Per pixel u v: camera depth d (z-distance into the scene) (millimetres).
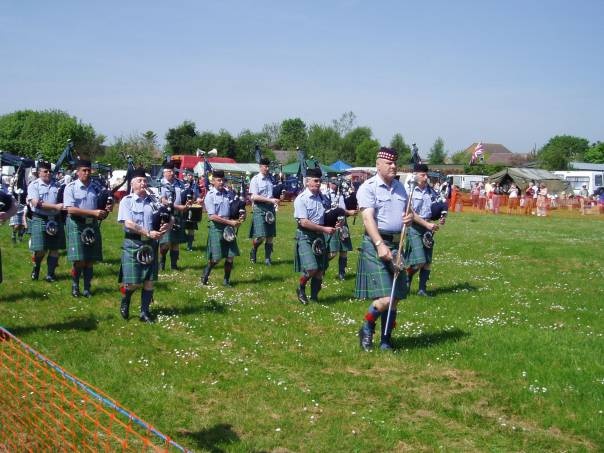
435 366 5527
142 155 41875
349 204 9914
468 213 29266
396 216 5906
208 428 4266
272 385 5047
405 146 69125
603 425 4320
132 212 6820
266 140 70375
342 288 9164
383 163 5848
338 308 7805
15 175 12875
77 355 5629
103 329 6566
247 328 6754
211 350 5957
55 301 7777
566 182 39594
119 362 5488
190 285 9055
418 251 8477
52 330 6430
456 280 9969
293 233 16797
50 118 56812
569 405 4660
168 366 5449
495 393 4891
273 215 11258
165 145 63531
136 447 3939
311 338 6402
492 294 8766
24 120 58438
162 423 4305
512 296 8641
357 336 6484
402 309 7750
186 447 3975
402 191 5992
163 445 3984
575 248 13820
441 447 4031
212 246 8938
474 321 7156
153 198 7051
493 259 12719
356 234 16828
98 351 5824
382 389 4957
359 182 13211
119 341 6145
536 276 10641
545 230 19500
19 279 9070
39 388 4805
